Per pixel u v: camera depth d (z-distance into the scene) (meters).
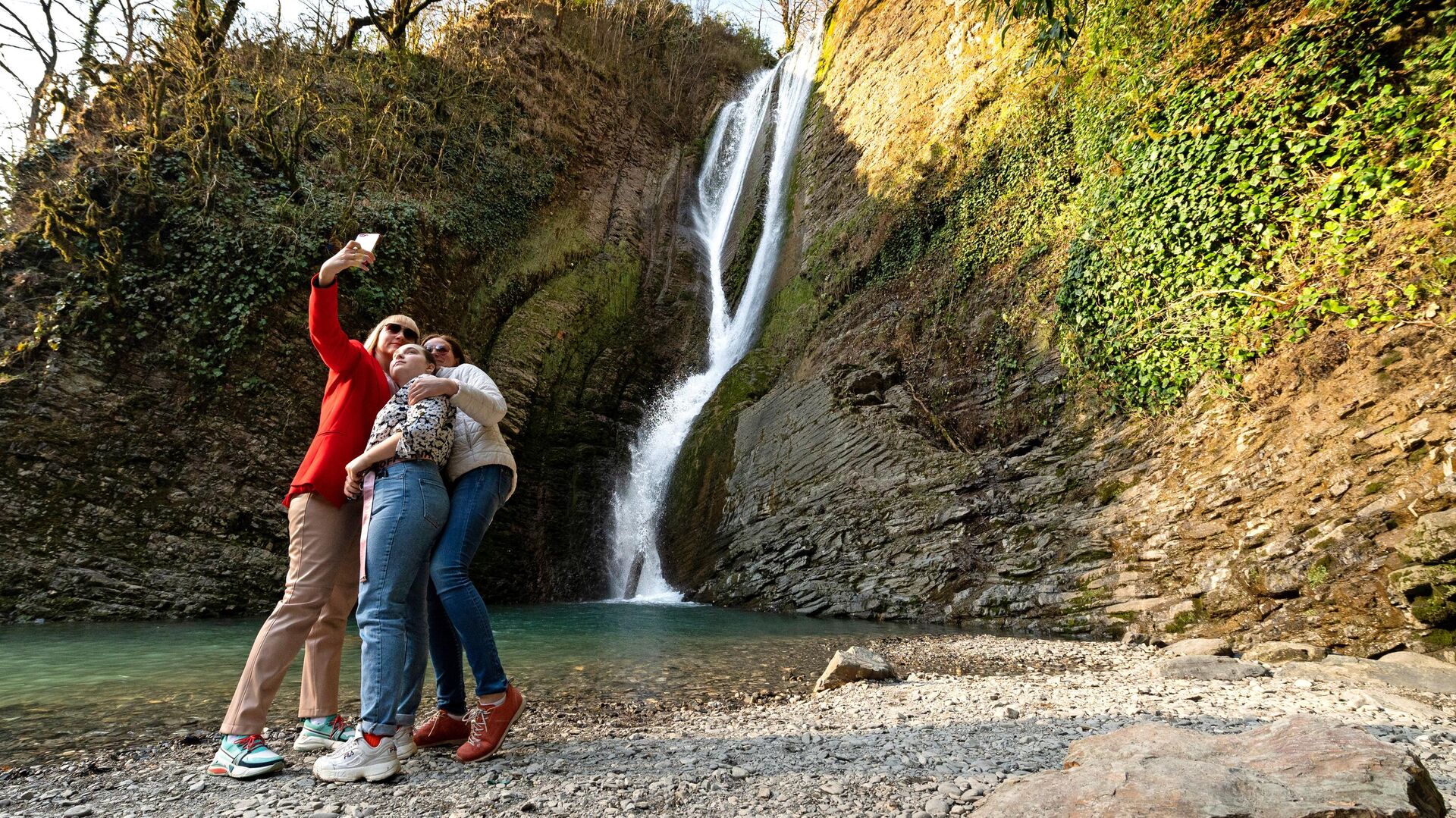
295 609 2.72
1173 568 6.92
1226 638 6.10
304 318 11.88
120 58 12.08
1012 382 10.40
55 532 9.20
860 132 18.97
